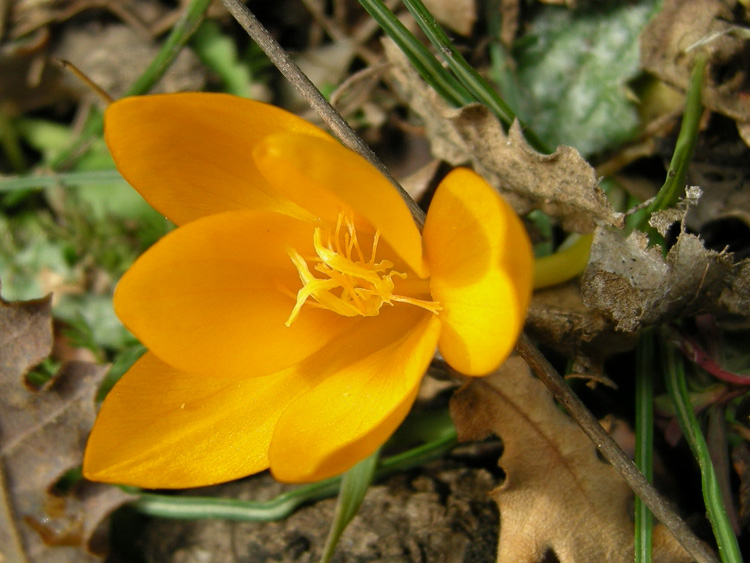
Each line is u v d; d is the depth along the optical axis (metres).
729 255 0.17
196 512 0.18
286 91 0.22
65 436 0.19
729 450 0.18
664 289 0.17
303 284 0.16
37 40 0.22
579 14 0.20
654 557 0.17
